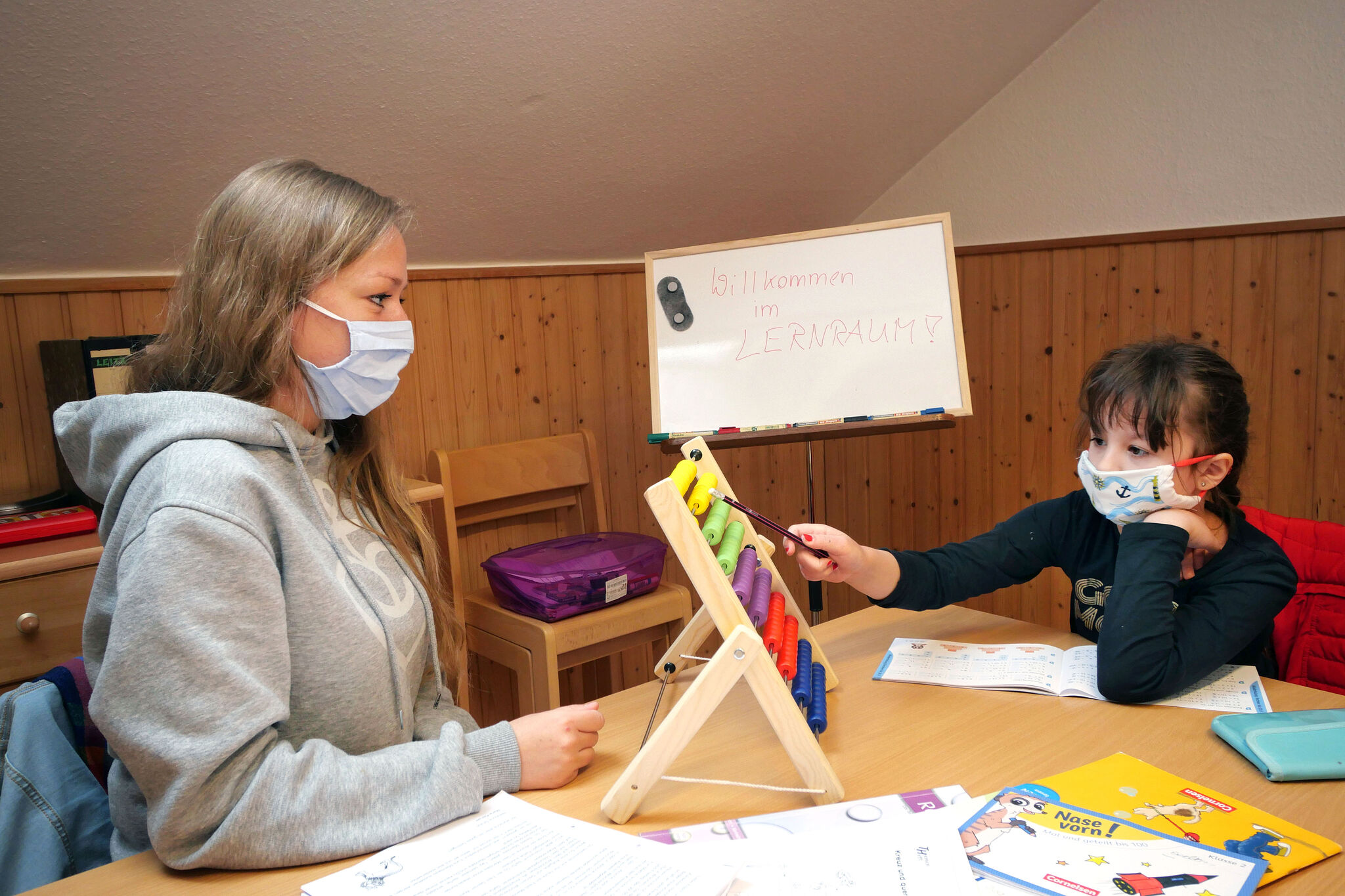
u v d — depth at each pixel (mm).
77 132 1547
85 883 816
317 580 932
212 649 807
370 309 1025
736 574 1090
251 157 1764
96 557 1556
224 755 803
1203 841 792
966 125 2789
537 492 2441
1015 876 752
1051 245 2639
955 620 1428
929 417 1908
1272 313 2234
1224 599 1163
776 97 2268
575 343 2672
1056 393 2707
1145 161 2420
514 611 2143
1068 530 1409
